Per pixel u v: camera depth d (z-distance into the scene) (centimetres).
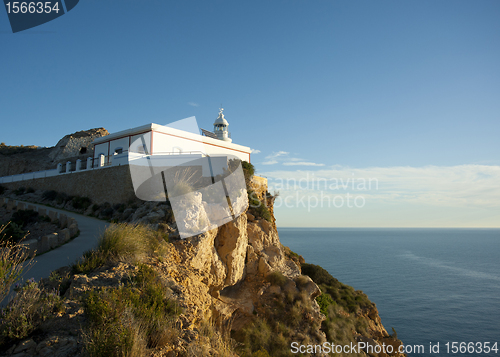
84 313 745
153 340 686
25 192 3478
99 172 2938
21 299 716
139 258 1184
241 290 2133
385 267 13412
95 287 890
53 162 5675
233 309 1962
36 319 697
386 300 7956
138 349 600
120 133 3334
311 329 2005
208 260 1745
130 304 729
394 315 6800
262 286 2158
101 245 1187
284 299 2105
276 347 1781
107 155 3425
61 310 742
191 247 1591
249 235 2427
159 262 1234
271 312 2012
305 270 3359
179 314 848
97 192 2900
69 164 3344
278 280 2173
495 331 6044
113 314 679
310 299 2172
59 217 2378
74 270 1059
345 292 3172
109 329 630
